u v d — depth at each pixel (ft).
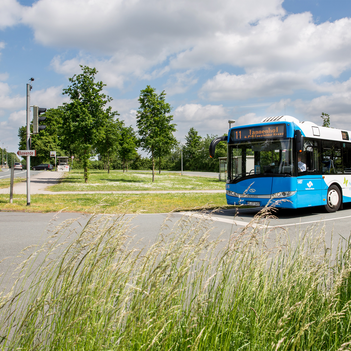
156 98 114.73
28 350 6.97
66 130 102.06
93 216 9.82
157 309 7.22
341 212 42.24
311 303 8.46
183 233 10.71
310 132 38.78
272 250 10.12
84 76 100.17
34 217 35.94
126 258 8.92
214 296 8.52
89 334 7.07
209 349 7.21
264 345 7.50
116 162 325.01
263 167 37.50
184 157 334.44
